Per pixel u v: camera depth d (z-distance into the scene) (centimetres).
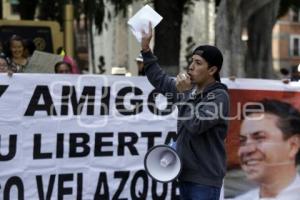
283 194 1106
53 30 1983
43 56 1338
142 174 1023
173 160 766
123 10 2858
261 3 1858
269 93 1095
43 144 963
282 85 1100
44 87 962
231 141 1079
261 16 2308
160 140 1033
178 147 769
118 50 4181
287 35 7244
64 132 975
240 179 1086
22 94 951
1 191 942
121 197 1012
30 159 957
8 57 1359
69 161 980
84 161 988
